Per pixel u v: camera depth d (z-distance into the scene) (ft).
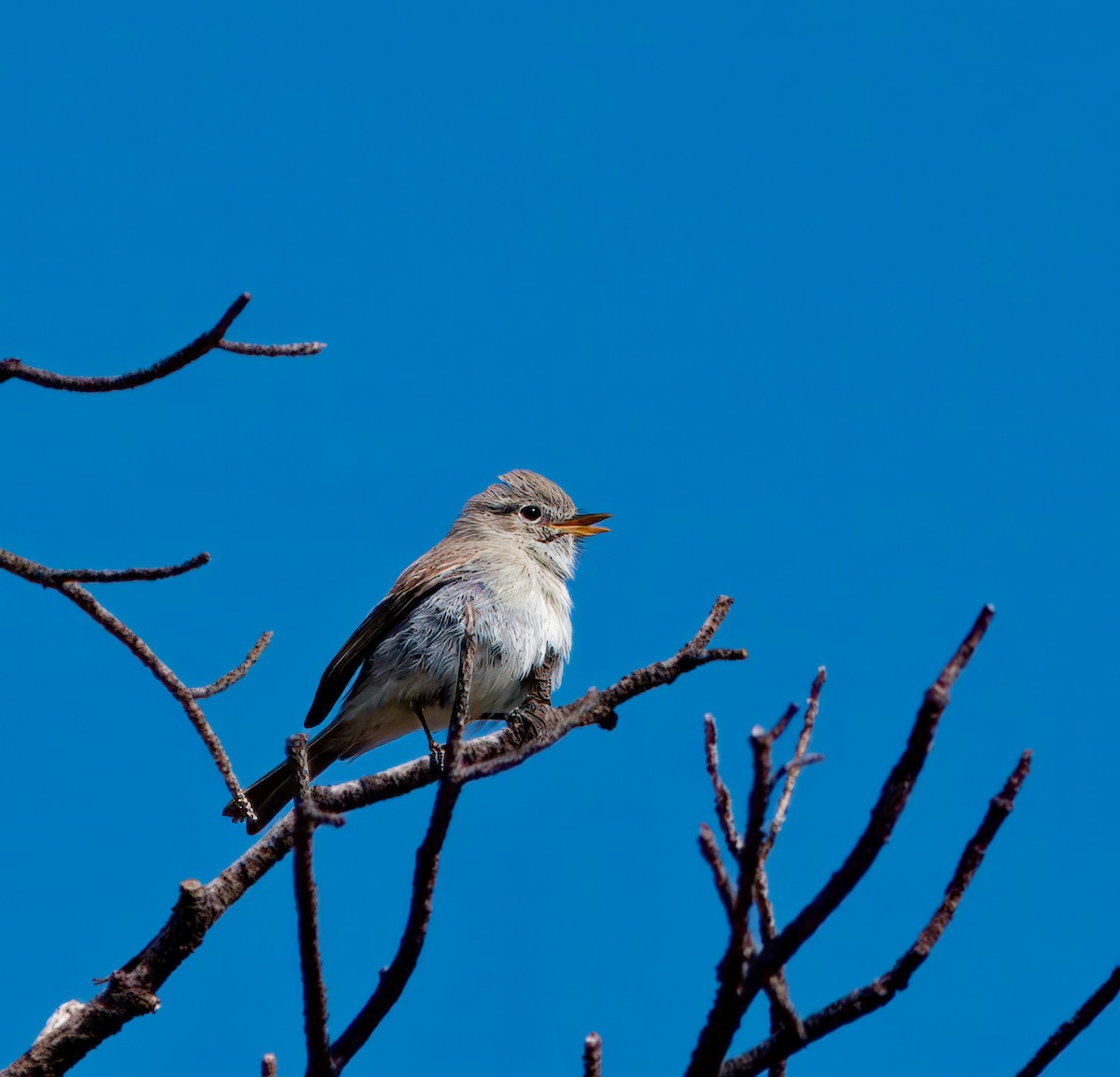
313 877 22.67
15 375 29.25
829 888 20.71
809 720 25.04
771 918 23.47
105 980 31.71
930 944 23.13
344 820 22.08
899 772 20.30
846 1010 23.24
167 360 28.27
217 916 31.48
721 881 21.07
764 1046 23.53
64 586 31.60
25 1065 30.30
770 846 23.75
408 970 24.95
